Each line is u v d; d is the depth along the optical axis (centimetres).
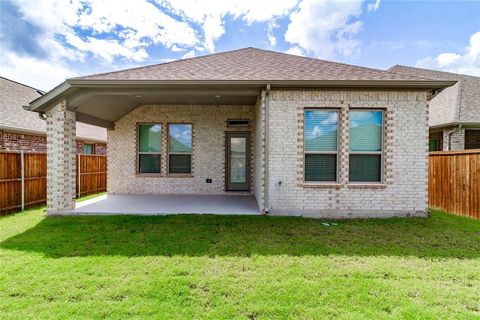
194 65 768
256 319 269
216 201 850
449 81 617
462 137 1028
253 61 813
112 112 914
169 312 279
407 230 555
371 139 674
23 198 782
